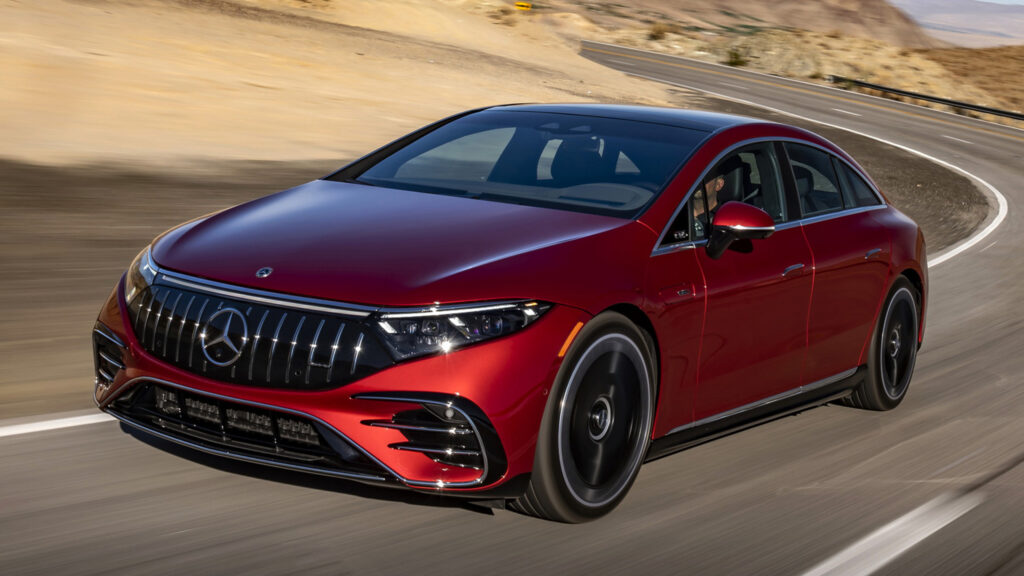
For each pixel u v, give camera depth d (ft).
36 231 28.43
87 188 35.35
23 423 14.71
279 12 117.19
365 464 11.43
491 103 81.82
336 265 11.96
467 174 15.25
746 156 15.88
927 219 51.65
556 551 12.00
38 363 17.69
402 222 13.24
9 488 12.45
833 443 17.35
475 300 11.51
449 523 12.45
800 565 12.28
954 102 143.33
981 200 62.69
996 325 28.17
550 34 158.61
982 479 16.06
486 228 13.04
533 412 11.61
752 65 176.04
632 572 11.66
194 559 10.97
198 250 12.66
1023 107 199.93
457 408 11.20
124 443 14.19
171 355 11.91
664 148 15.24
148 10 94.94
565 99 92.89
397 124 63.00
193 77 67.41
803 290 15.85
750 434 17.46
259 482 13.14
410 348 11.27
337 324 11.37
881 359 18.80
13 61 59.62
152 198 34.94
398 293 11.44
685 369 13.79
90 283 23.67
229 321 11.60
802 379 16.56
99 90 57.00
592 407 12.41
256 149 48.70
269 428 11.58
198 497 12.55
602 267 12.62
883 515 14.19
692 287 13.64
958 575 12.36
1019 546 13.41
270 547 11.41
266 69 77.97
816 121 106.42
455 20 140.15
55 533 11.34
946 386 21.72
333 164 47.29
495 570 11.37
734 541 12.81
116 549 11.06
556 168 15.05
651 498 14.01
